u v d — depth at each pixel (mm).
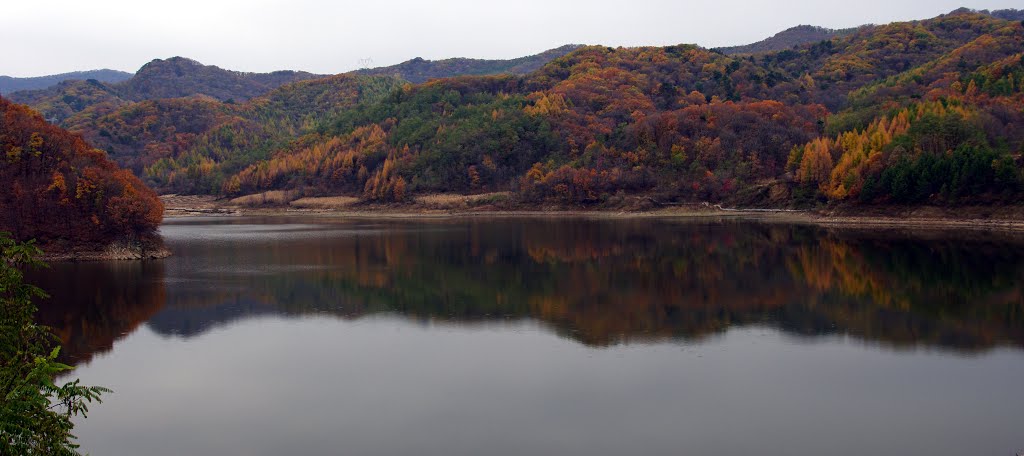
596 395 35031
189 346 45000
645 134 191500
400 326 50031
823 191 151500
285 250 98500
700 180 176750
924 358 40375
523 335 46938
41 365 18188
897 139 136500
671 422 31578
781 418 31922
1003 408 32625
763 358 40812
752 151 179125
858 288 62031
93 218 86812
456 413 33000
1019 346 42406
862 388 35531
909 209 124188
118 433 31203
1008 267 71188
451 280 69938
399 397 35219
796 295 59406
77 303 58625
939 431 30266
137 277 72500
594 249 96062
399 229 138750
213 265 82062
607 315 52688
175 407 34312
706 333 46781
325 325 50562
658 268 76562
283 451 29234
